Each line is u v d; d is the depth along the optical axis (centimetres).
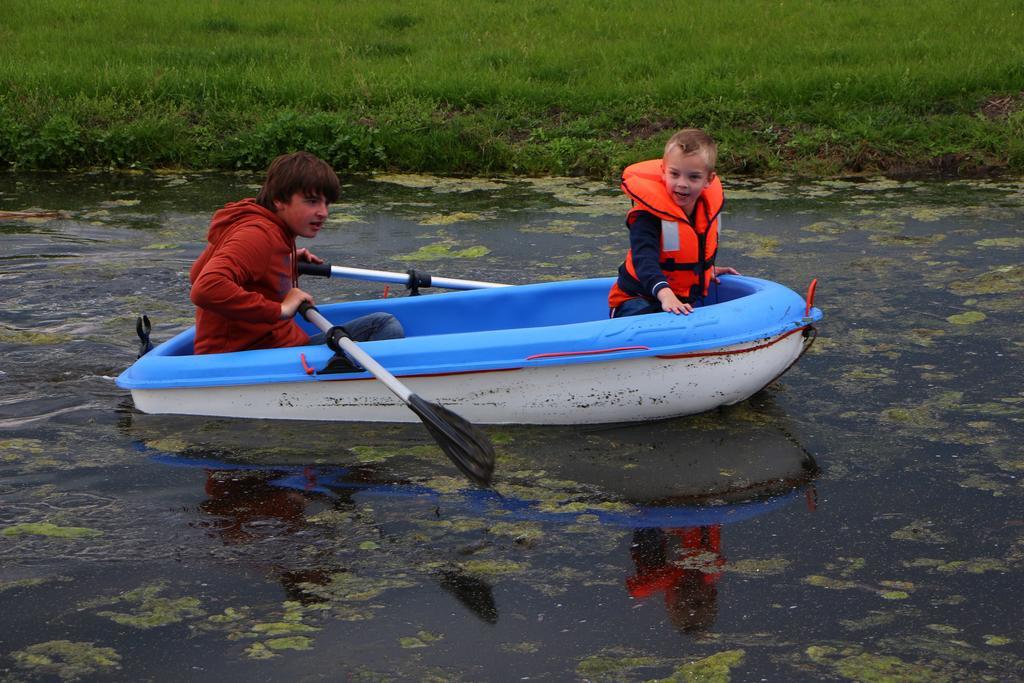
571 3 1306
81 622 295
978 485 366
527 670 274
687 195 435
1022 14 1191
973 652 277
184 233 716
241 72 1051
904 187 828
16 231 719
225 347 439
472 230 723
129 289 591
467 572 320
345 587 312
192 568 322
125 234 713
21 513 352
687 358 412
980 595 303
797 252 653
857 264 623
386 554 330
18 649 284
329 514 355
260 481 378
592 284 498
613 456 397
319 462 393
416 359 420
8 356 490
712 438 409
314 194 428
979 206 759
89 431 417
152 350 453
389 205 798
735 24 1198
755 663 274
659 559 325
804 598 303
